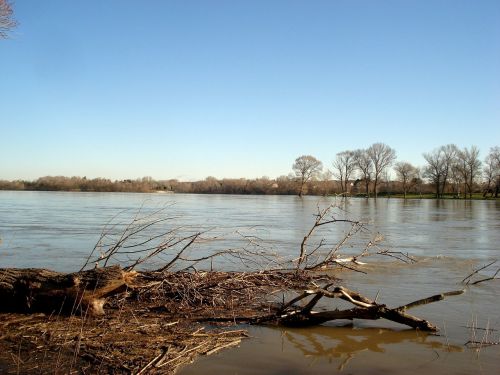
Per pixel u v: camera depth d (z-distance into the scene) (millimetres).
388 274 12922
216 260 15203
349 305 9461
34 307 8141
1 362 6102
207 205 62594
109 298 9242
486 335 7543
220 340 7215
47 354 6422
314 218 36906
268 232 25000
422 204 74562
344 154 111500
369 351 6840
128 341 7020
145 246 18625
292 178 120438
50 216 35375
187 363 6254
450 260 15727
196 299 9484
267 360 6441
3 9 11102
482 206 66438
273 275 11250
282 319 8133
